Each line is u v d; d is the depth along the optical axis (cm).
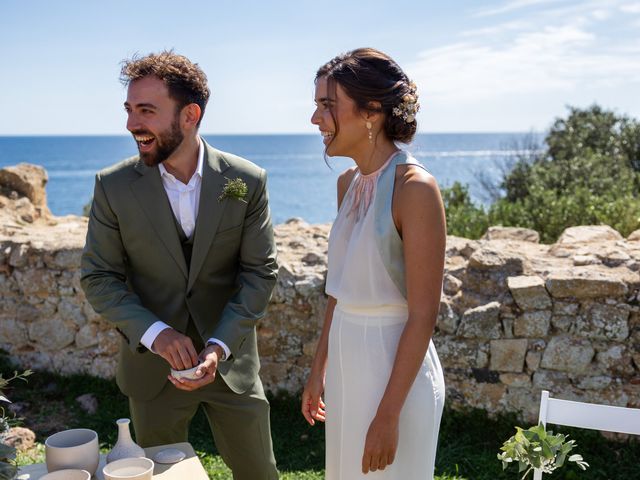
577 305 383
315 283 432
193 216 253
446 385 404
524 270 410
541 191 938
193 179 251
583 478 343
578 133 1600
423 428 191
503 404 394
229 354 247
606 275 383
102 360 477
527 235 543
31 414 439
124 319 239
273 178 8400
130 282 262
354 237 193
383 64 189
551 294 385
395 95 187
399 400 180
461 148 19125
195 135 249
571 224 833
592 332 380
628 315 377
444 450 375
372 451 181
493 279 409
